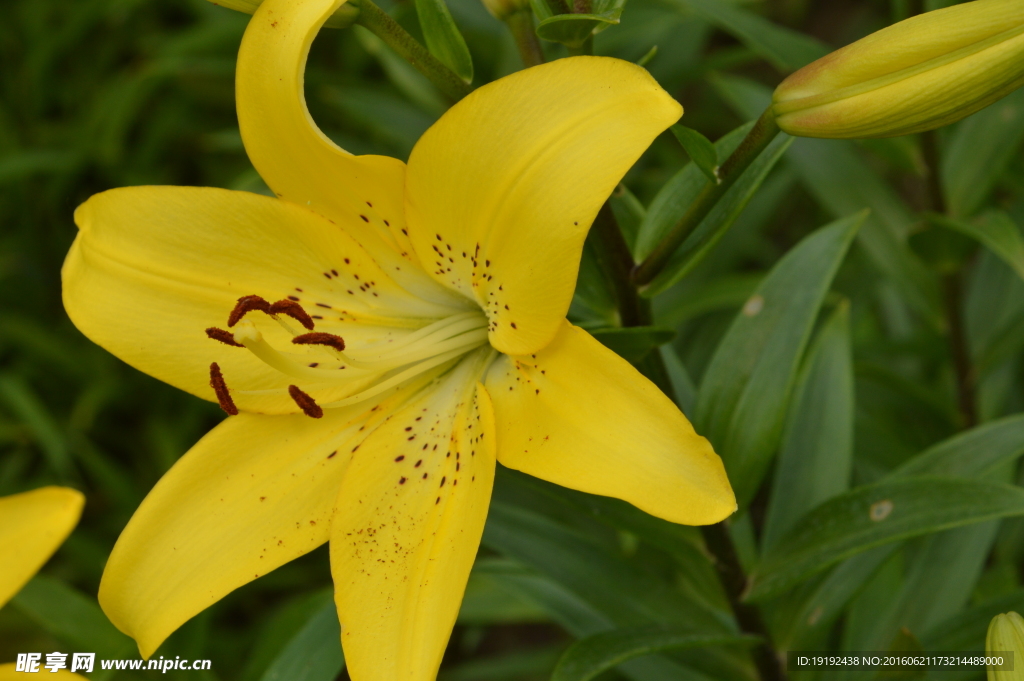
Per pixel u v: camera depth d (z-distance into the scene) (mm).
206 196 467
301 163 459
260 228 470
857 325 662
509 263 445
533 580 563
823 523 493
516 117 432
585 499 501
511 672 646
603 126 426
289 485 474
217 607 696
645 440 433
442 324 484
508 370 468
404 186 454
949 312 602
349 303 483
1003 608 517
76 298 465
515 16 460
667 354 553
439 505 463
